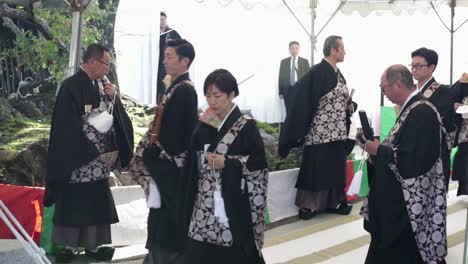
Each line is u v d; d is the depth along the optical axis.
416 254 3.20
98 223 3.80
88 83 3.73
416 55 4.44
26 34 6.38
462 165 5.63
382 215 3.11
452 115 4.53
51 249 4.09
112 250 4.11
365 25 9.80
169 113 3.42
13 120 5.66
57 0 5.73
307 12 6.63
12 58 6.47
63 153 3.59
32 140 4.93
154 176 3.42
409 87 3.10
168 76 3.55
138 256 4.20
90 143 3.70
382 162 3.09
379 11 7.43
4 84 6.50
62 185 3.72
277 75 9.34
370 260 3.29
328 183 5.28
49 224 4.09
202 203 3.04
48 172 3.62
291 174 5.46
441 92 4.53
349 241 4.70
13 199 4.05
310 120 5.25
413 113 3.05
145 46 7.61
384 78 3.12
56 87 6.93
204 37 8.52
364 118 3.21
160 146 3.44
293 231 5.02
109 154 3.83
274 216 5.28
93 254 4.11
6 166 4.57
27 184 4.66
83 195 3.75
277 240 4.73
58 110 3.64
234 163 2.92
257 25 9.08
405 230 3.14
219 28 8.66
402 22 10.12
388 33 10.02
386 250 3.22
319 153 5.25
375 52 9.91
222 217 2.94
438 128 3.05
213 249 3.02
